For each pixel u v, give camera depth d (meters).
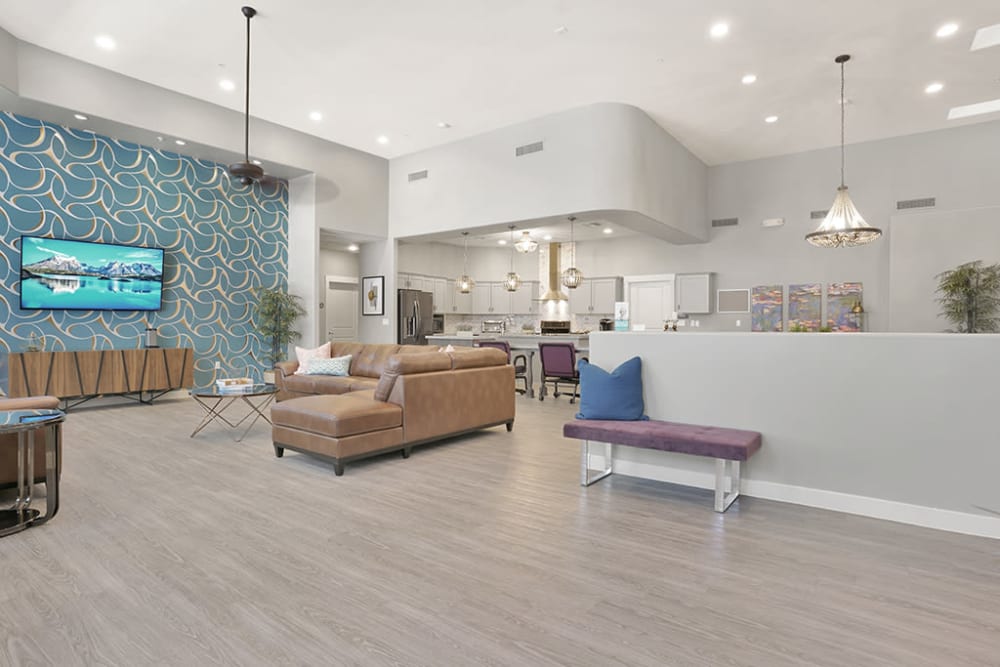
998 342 2.76
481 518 2.98
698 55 5.48
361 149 8.77
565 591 2.16
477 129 7.81
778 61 5.58
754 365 3.39
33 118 6.08
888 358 3.01
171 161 7.27
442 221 8.50
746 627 1.91
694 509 3.14
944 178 7.44
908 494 2.96
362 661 1.70
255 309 8.16
